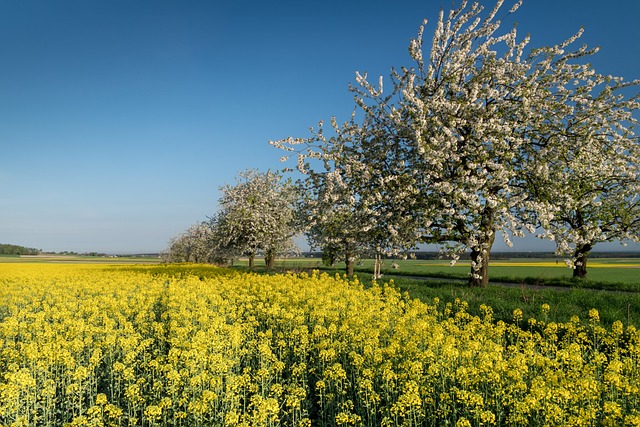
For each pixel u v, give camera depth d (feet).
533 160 55.36
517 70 56.08
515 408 20.20
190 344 31.07
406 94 53.57
